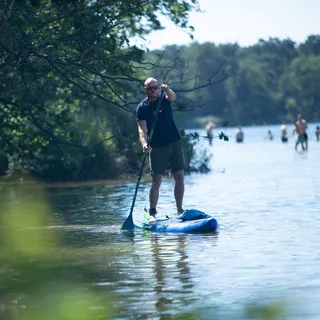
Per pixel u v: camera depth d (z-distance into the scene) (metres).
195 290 15.85
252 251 21.16
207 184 52.03
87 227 28.61
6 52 38.09
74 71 39.72
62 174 61.41
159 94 29.00
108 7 39.59
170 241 23.94
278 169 67.06
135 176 63.81
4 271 9.38
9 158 63.66
